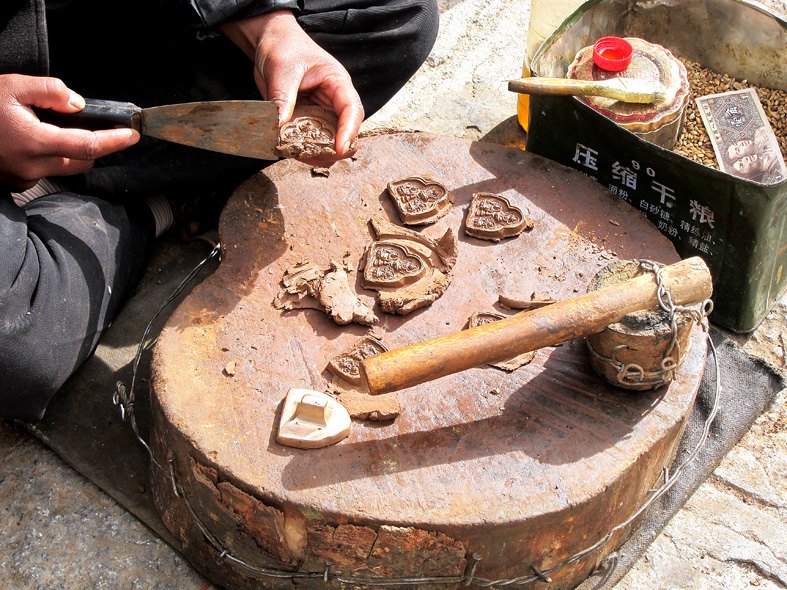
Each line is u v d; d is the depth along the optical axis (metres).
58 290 0.66
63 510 0.67
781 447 0.71
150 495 0.67
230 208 0.72
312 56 0.71
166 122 0.65
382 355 0.54
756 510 0.67
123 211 0.76
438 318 0.65
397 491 0.55
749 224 0.69
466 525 0.53
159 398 0.59
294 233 0.70
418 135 0.79
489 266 0.68
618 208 0.72
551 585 0.61
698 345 0.63
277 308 0.65
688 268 0.57
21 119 0.62
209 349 0.62
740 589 0.63
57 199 0.72
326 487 0.55
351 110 0.70
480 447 0.57
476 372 0.61
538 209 0.72
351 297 0.65
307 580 0.59
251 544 0.58
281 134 0.70
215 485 0.56
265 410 0.59
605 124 0.73
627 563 0.64
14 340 0.62
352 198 0.73
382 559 0.56
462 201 0.73
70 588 0.63
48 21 0.73
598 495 0.55
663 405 0.59
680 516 0.67
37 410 0.67
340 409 0.58
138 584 0.63
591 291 0.59
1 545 0.65
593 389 0.60
